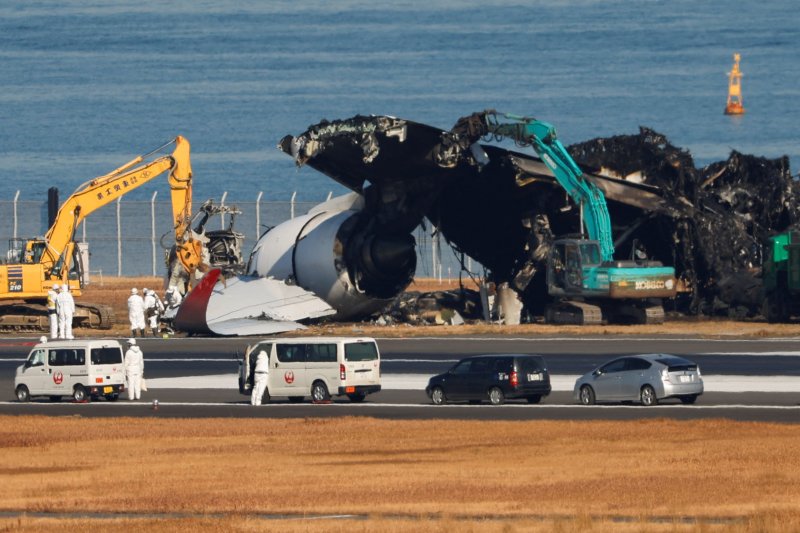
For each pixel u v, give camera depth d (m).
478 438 175.75
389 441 175.00
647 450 163.12
